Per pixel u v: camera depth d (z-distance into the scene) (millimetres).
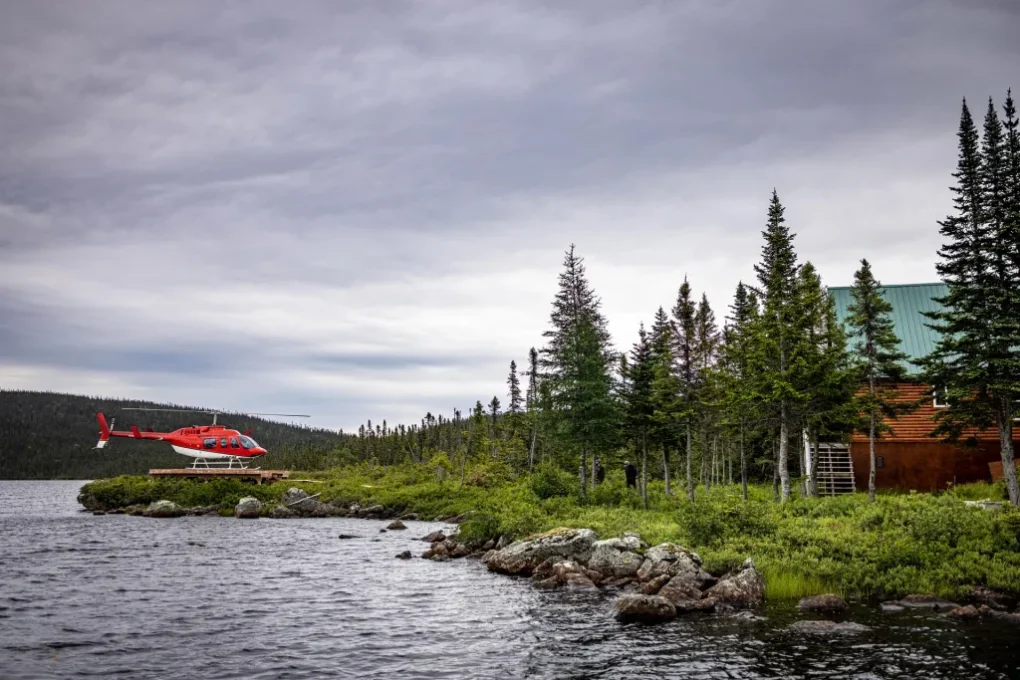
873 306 30875
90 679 12164
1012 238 27312
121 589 20953
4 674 12289
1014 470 26891
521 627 16516
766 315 35594
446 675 12695
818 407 32406
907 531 21812
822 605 17094
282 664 13312
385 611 18391
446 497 52594
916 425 37281
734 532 23859
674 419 38031
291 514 52000
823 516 26672
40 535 36344
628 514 33000
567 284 52781
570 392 39125
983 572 18219
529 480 47906
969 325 27469
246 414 59312
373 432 110250
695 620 16797
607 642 14977
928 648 13656
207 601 19438
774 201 45219
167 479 58438
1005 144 28188
